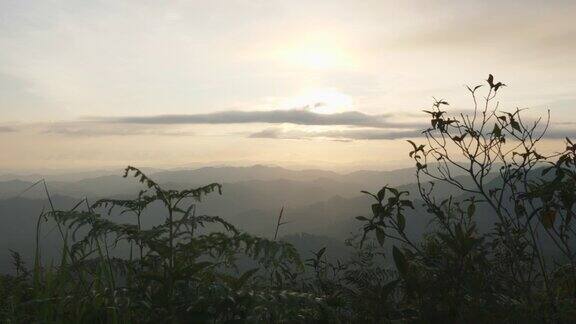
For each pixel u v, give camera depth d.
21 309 3.12
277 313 2.79
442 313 3.14
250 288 3.11
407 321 3.28
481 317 3.16
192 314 2.82
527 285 3.47
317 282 3.79
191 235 3.20
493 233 3.74
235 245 3.13
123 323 2.84
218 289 2.85
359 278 3.71
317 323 3.07
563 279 3.64
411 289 3.25
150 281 3.12
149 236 3.08
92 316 3.00
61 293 3.03
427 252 3.74
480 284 3.27
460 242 3.33
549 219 3.52
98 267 3.13
